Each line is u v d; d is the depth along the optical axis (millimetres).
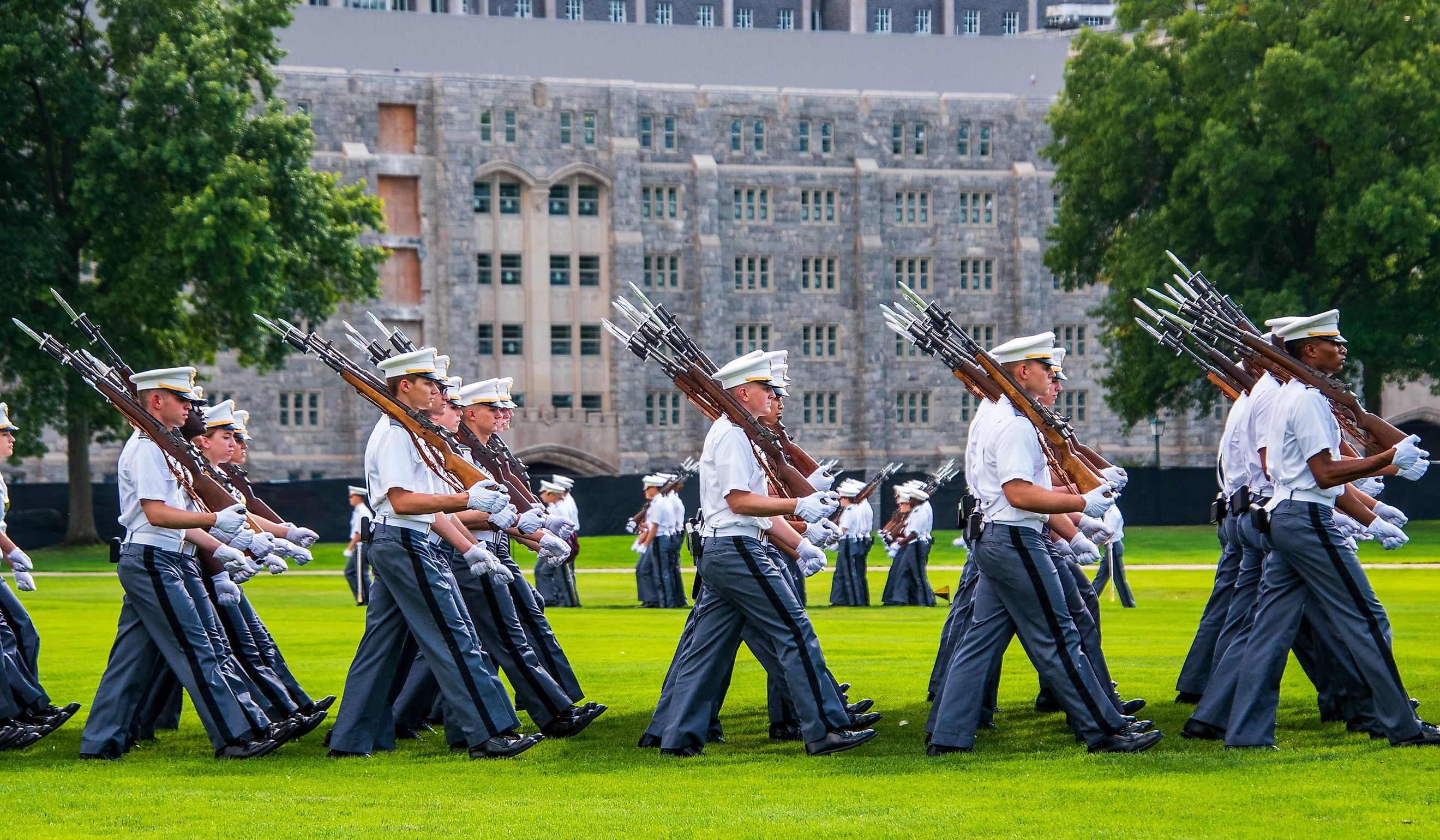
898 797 32312
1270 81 183000
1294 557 37312
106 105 167125
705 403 40438
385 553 38688
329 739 39719
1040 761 36531
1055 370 38312
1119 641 67750
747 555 38219
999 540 37625
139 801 32750
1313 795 31484
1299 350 39719
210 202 160000
